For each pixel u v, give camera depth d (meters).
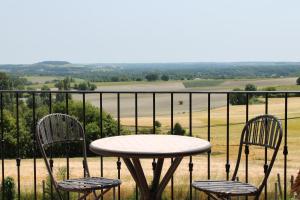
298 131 40.38
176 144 3.97
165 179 4.03
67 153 5.26
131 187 10.23
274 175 17.78
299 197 4.39
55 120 4.58
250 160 24.33
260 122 4.47
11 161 21.94
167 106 50.62
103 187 4.14
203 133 34.25
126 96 57.16
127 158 4.00
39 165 20.33
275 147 4.16
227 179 4.97
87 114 13.57
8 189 7.97
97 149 3.84
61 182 4.33
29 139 15.66
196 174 17.66
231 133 32.94
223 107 49.06
